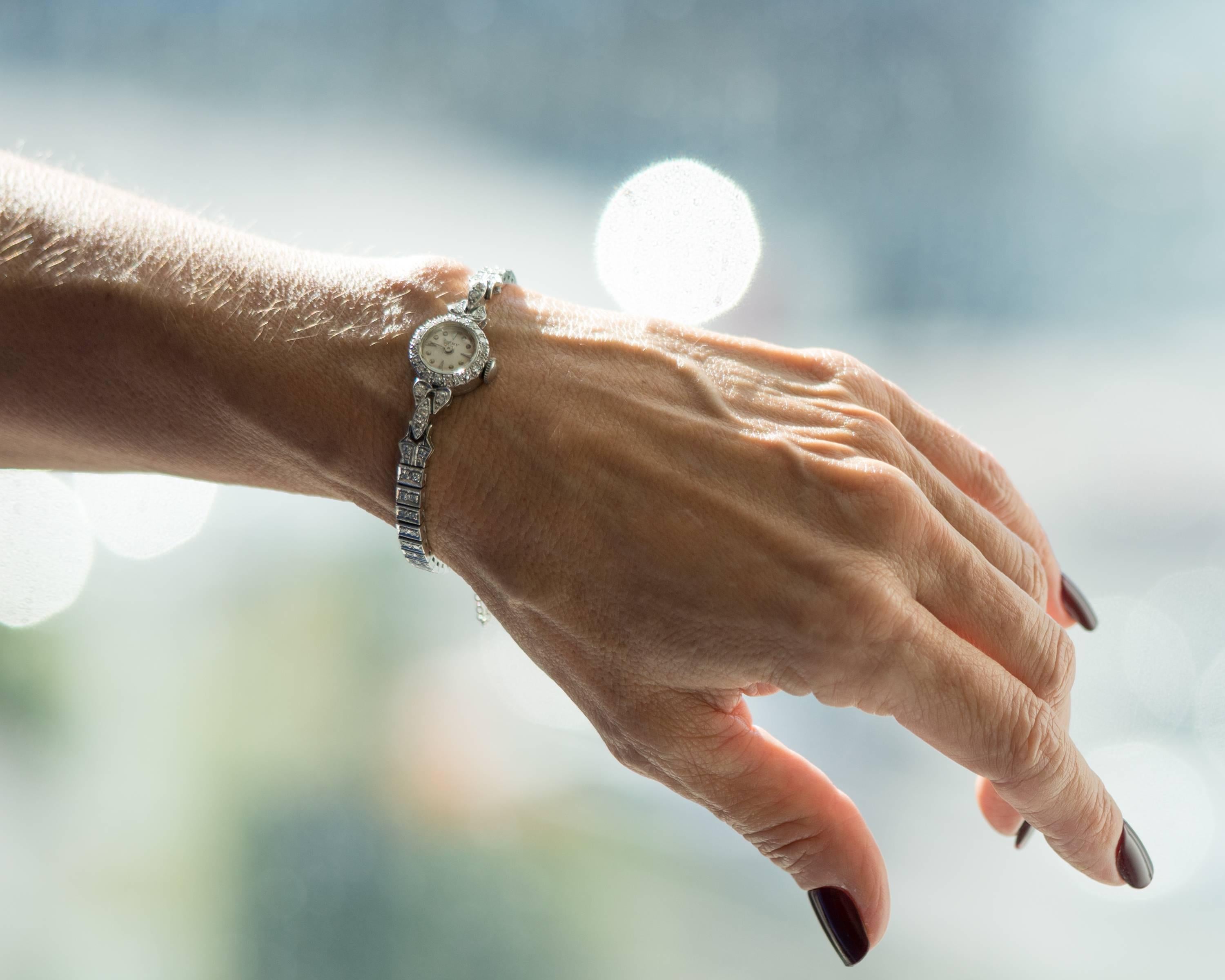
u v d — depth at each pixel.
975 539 0.54
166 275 0.54
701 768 0.52
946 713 0.51
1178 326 0.65
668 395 0.53
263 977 0.68
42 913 0.69
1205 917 0.61
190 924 0.69
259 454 0.54
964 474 0.56
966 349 0.67
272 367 0.53
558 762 0.67
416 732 0.69
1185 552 0.65
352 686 0.70
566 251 0.70
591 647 0.52
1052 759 0.51
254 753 0.70
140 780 0.70
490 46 0.70
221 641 0.71
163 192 0.74
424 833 0.68
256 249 0.55
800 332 0.68
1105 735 0.63
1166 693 0.63
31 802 0.71
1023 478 0.66
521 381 0.53
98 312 0.54
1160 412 0.65
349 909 0.68
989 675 0.51
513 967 0.67
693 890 0.65
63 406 0.54
